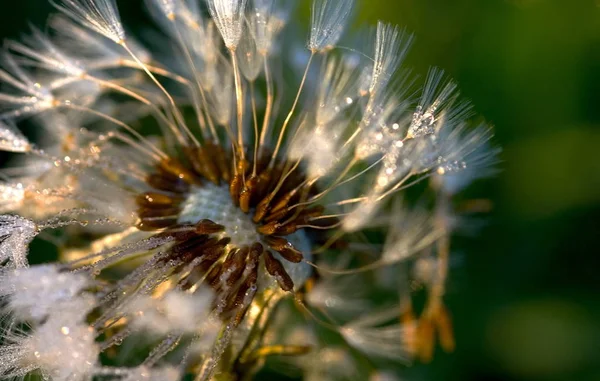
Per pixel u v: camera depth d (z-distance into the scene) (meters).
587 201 0.17
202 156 0.15
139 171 0.15
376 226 0.16
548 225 0.17
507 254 0.17
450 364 0.17
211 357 0.14
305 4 0.16
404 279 0.16
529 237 0.17
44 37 0.16
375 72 0.14
